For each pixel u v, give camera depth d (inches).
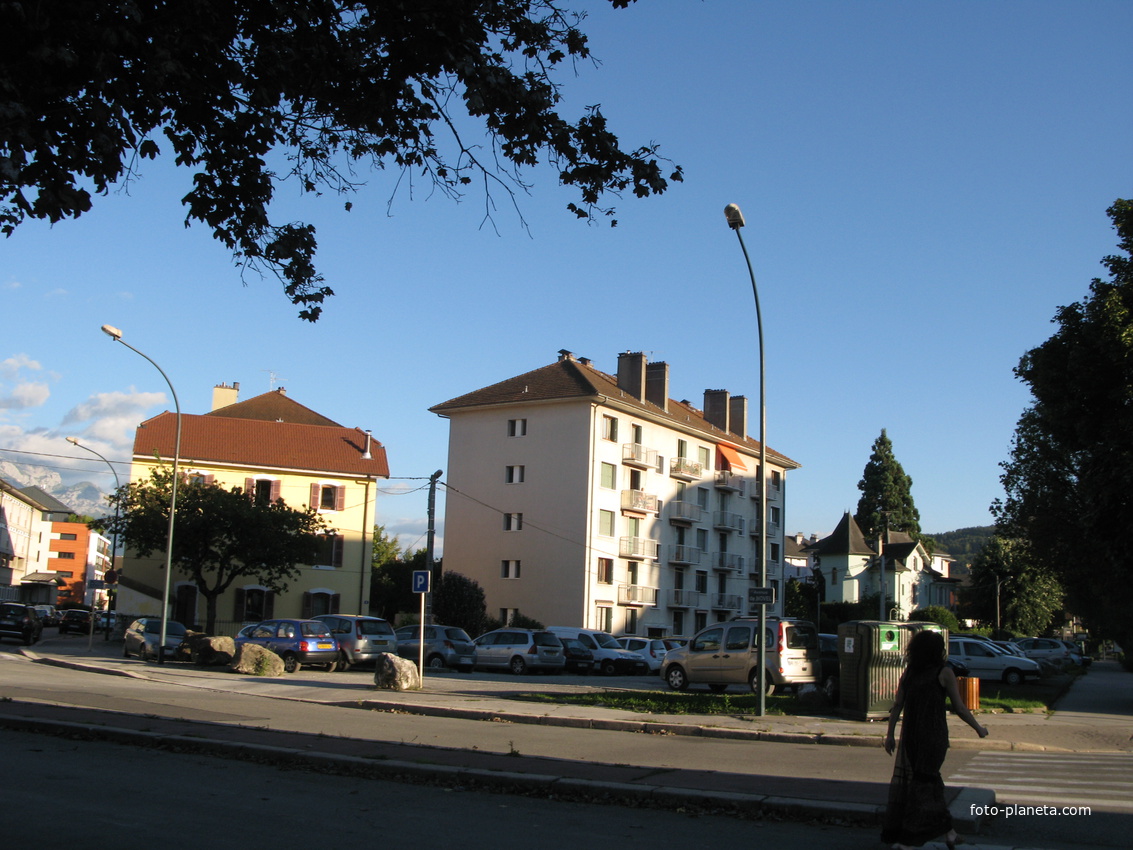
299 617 1953.7
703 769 426.0
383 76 377.7
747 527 2603.3
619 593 2101.4
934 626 683.4
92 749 452.1
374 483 2064.5
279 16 348.8
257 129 367.9
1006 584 2960.1
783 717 657.6
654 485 2253.9
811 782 389.1
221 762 427.8
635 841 290.2
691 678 955.3
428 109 391.2
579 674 1414.9
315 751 438.3
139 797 334.0
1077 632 3924.7
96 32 278.5
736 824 323.9
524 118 384.2
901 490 3543.3
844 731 589.9
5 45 265.9
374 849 267.9
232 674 1038.4
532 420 2139.5
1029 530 1355.8
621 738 565.9
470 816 322.7
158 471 1664.6
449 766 403.2
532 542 2082.9
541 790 373.1
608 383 2263.8
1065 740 592.1
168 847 262.5
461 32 359.9
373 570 2511.1
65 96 281.6
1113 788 403.5
